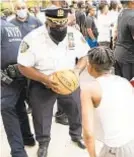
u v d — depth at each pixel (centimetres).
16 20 341
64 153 314
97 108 180
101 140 185
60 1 388
